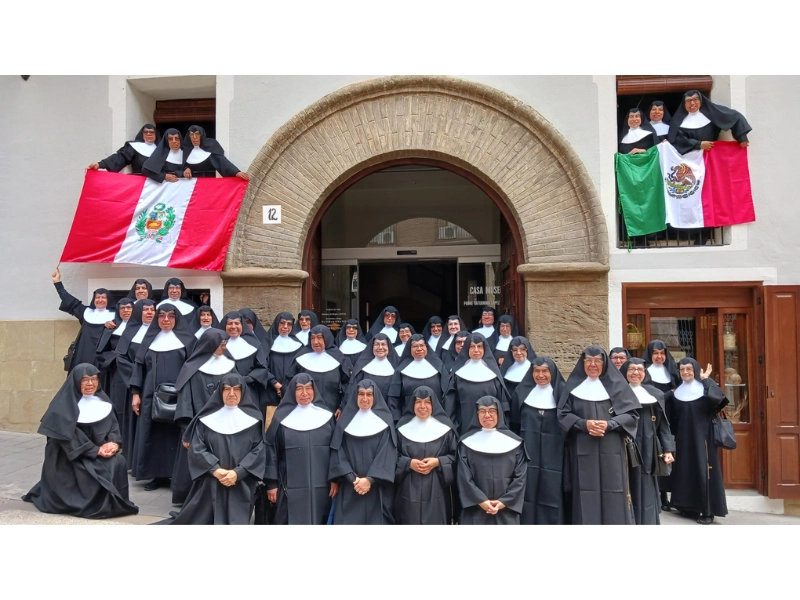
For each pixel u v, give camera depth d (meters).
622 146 7.19
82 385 4.94
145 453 5.80
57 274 7.26
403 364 5.88
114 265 7.50
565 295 6.98
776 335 6.62
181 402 5.37
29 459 6.51
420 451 4.39
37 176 7.72
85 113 7.70
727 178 6.82
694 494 5.69
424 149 7.26
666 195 6.87
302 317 6.80
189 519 4.45
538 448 4.98
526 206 7.15
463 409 5.45
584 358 4.83
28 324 7.63
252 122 7.46
